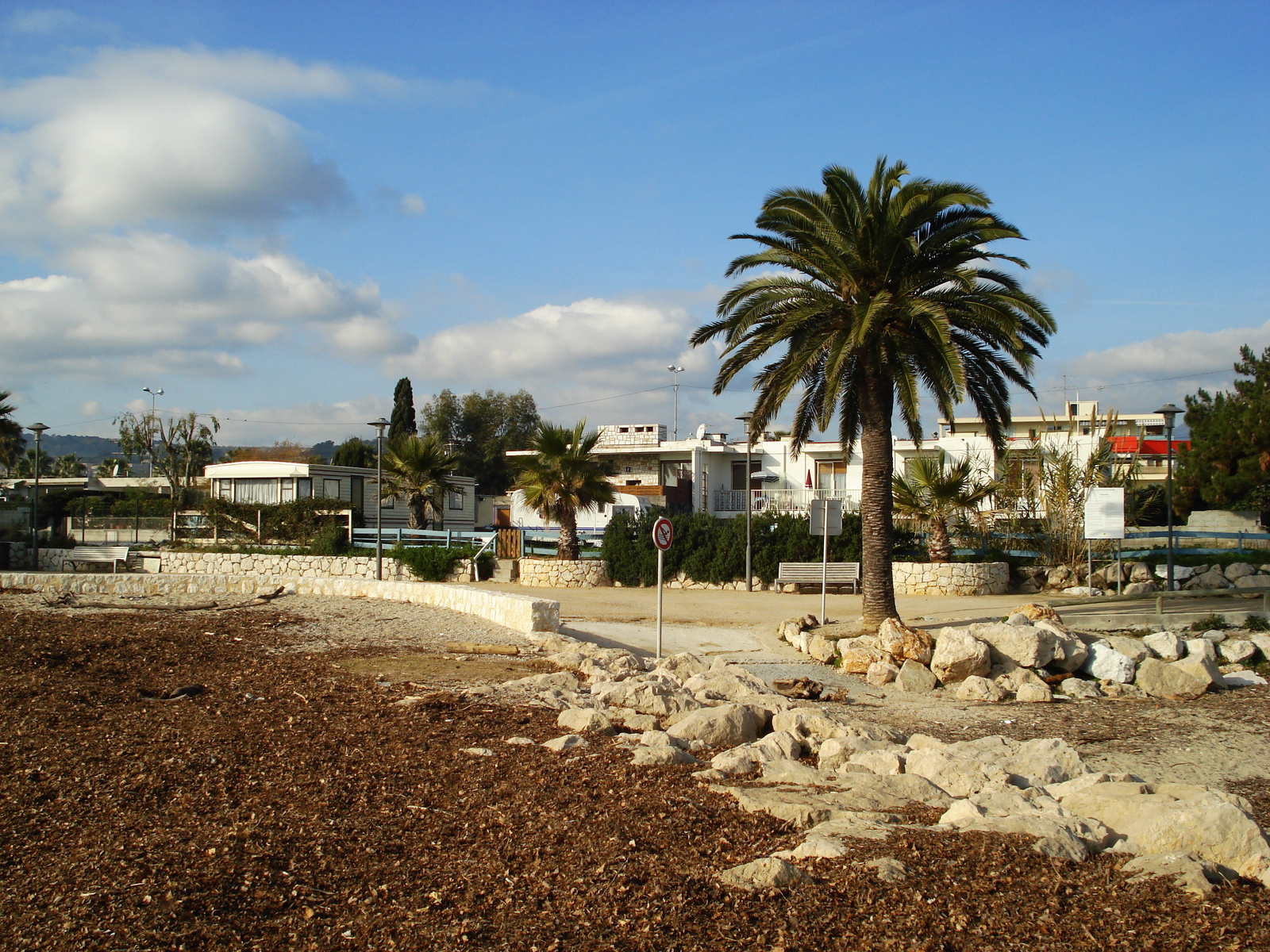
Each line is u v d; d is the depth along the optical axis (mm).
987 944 4449
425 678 12180
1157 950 4371
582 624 20625
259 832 5879
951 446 42188
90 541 43344
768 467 48281
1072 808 6809
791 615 22844
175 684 11266
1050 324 17047
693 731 9484
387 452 36719
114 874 5125
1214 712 13398
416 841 5875
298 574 34562
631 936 4523
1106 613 21062
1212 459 34969
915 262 17516
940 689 15328
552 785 7137
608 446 48031
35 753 7652
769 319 18797
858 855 5543
